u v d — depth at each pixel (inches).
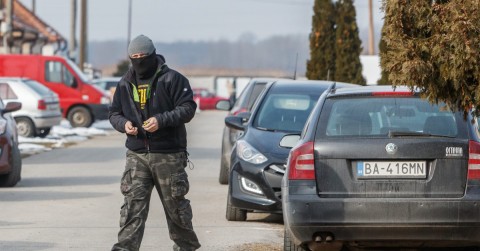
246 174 1058.7
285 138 925.8
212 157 2065.7
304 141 768.3
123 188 756.6
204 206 1230.3
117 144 2534.5
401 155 746.8
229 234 994.1
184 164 764.6
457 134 761.6
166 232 1008.9
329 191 751.1
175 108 749.3
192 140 2652.6
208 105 6028.5
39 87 2728.8
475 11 695.7
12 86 2655.0
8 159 1432.1
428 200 738.8
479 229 739.4
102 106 3272.6
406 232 738.8
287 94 1226.0
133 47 749.3
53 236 974.4
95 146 2448.3
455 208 737.6
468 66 703.7
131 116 757.9
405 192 745.6
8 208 1203.9
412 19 724.0
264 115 1179.3
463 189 746.2
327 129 770.8
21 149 2256.4
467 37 697.6
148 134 749.3
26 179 1584.6
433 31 716.7
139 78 760.3
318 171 753.6
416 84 724.0
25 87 2662.4
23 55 3250.5
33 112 2640.3
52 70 3262.8
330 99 804.0
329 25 2667.3
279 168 1044.5
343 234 744.3
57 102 2783.0
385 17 729.6
